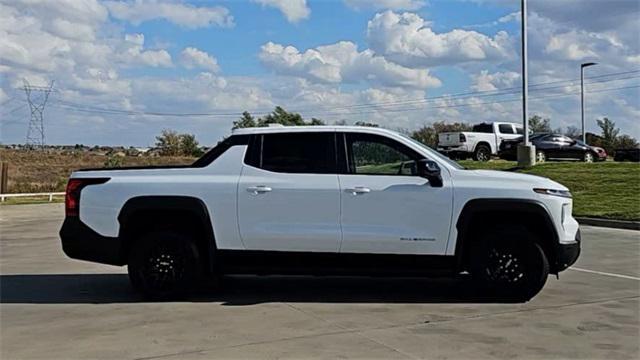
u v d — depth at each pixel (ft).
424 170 22.82
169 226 24.47
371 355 17.10
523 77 86.89
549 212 23.03
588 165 84.48
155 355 17.16
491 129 104.37
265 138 24.22
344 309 22.54
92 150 235.20
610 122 182.19
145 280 23.99
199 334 19.26
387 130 24.22
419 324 20.42
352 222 23.25
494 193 23.04
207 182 23.77
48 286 27.43
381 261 23.40
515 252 23.43
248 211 23.53
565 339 18.76
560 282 27.84
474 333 19.35
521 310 22.41
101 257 23.93
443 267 23.41
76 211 24.08
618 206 58.34
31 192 126.82
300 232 23.29
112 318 21.40
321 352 17.38
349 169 23.67
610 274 29.91
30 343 18.39
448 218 23.12
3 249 42.11
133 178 24.04
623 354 17.35
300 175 23.63
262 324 20.44
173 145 225.76
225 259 23.81
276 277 28.99
